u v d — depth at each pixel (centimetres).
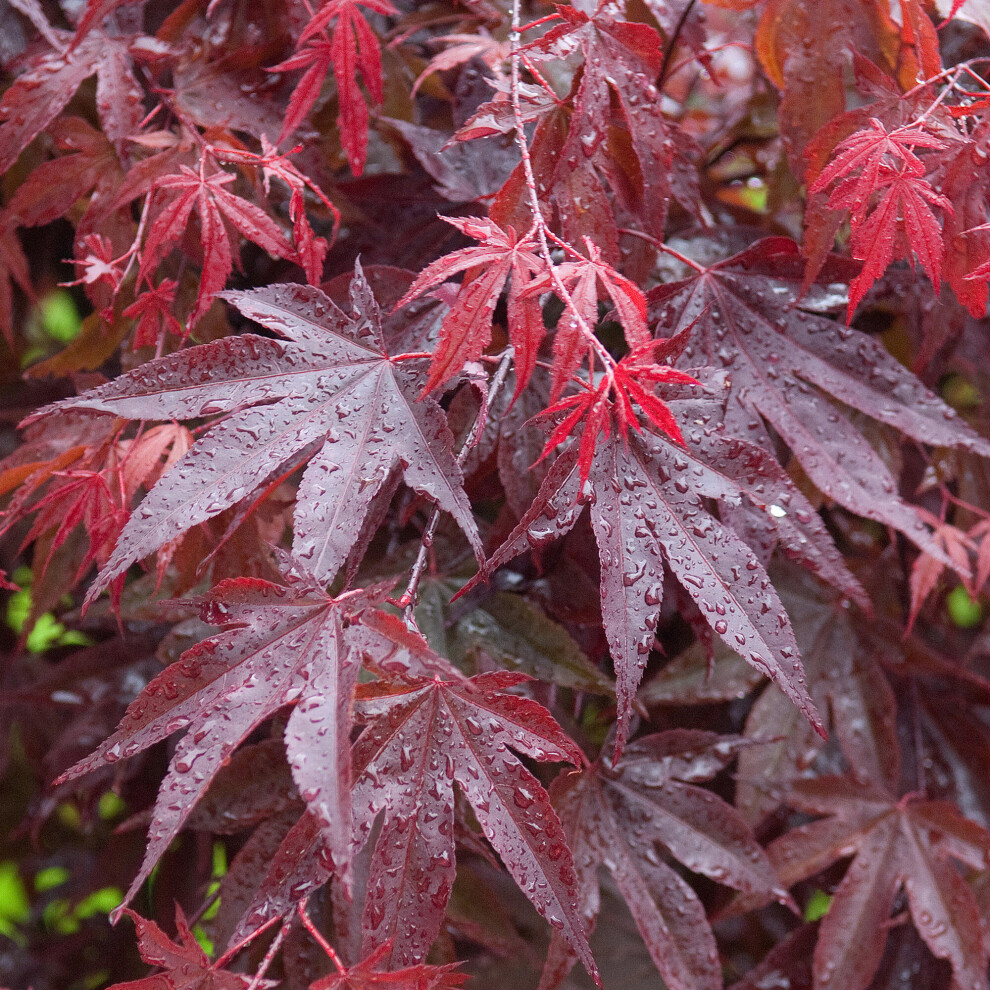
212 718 47
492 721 49
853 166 51
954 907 60
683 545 50
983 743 64
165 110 59
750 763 62
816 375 55
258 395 50
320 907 58
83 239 59
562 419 51
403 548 60
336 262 63
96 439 59
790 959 62
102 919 85
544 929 72
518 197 53
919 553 65
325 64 55
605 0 53
